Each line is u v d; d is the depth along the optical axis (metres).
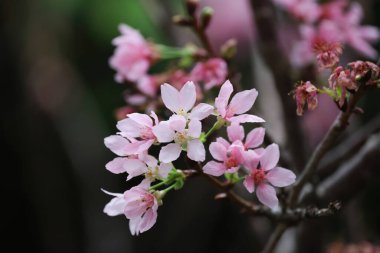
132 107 0.89
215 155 0.66
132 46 0.86
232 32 1.50
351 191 0.86
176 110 0.65
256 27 0.90
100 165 1.60
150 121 0.65
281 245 0.94
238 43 1.49
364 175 0.85
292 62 0.89
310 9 0.91
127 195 0.66
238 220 1.48
